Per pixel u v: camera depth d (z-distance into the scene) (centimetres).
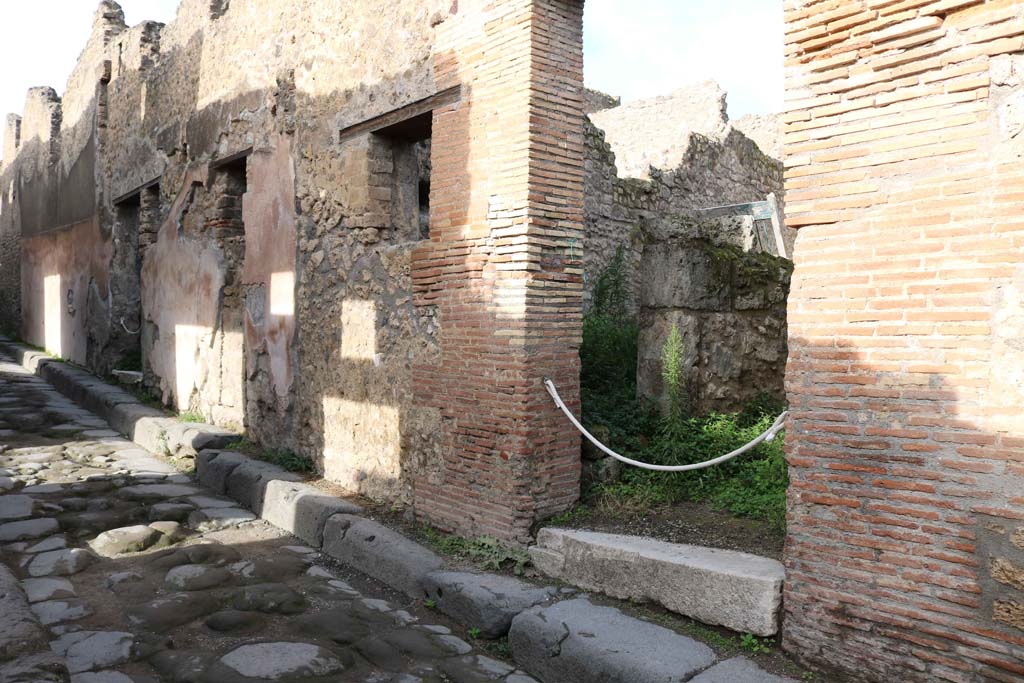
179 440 890
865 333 344
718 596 396
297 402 768
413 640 435
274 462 764
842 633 350
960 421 317
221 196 960
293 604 479
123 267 1357
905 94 333
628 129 1689
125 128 1295
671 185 1217
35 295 1962
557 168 520
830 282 354
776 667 361
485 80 534
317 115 729
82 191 1542
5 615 412
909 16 330
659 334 646
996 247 309
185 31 1043
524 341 503
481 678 397
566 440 526
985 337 312
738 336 660
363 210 664
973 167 315
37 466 813
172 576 519
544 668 397
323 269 724
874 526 341
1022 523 301
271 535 633
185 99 1041
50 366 1531
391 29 625
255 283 845
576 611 421
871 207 343
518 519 504
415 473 595
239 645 423
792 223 365
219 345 955
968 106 317
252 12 853
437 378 574
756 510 495
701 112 1569
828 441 354
